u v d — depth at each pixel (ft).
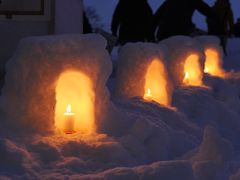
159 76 8.66
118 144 6.02
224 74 13.10
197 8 14.11
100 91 6.55
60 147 5.88
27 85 6.24
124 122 6.71
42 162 5.67
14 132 6.08
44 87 6.21
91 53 6.44
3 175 5.34
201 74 10.59
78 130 6.60
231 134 8.65
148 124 6.51
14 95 6.30
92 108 6.47
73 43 6.37
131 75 8.44
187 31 14.23
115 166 5.75
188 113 8.89
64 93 6.56
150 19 14.15
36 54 6.25
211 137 6.00
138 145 6.30
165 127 7.13
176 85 10.02
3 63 8.93
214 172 5.63
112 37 13.21
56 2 9.28
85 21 14.35
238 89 11.39
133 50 8.47
